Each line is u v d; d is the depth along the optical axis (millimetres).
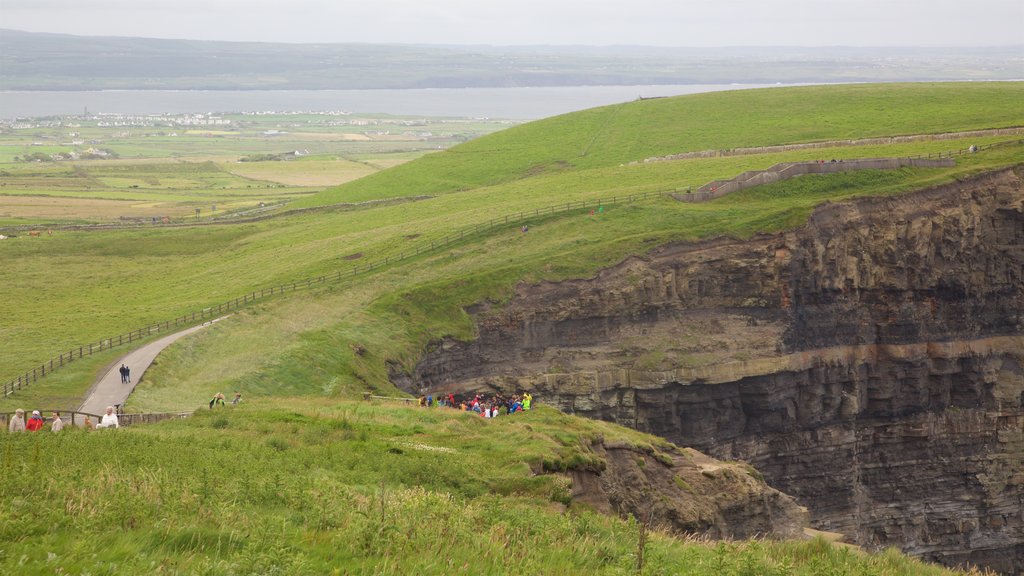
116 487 27016
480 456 45938
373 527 24672
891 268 108688
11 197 198000
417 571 22594
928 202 111875
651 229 109688
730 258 104312
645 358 98375
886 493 109375
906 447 109625
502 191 143125
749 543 32906
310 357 81125
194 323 91000
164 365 74812
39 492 25969
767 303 103625
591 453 51125
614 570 25375
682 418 99125
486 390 93750
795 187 118625
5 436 39125
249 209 181000
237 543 22750
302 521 26516
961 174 115188
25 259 127500
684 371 97312
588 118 194625
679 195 119000
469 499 38156
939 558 109938
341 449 41875
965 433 110688
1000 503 111750
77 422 57719
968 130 148625
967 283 111625
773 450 103062
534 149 178000
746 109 185375
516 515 32094
